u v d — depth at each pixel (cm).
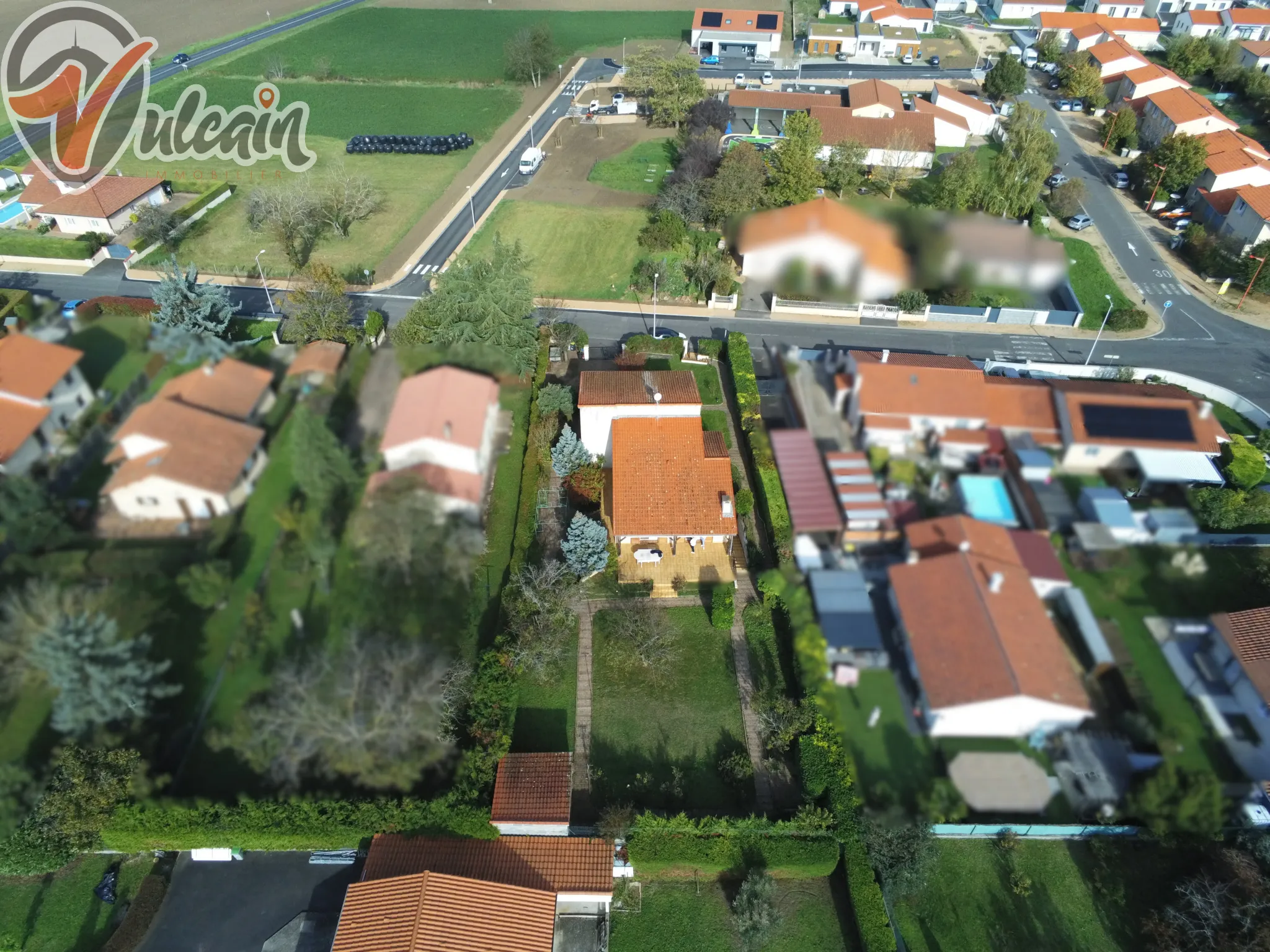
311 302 3703
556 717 2330
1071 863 1772
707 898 1992
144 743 1602
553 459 2886
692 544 2733
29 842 1845
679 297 4219
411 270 4666
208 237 4962
